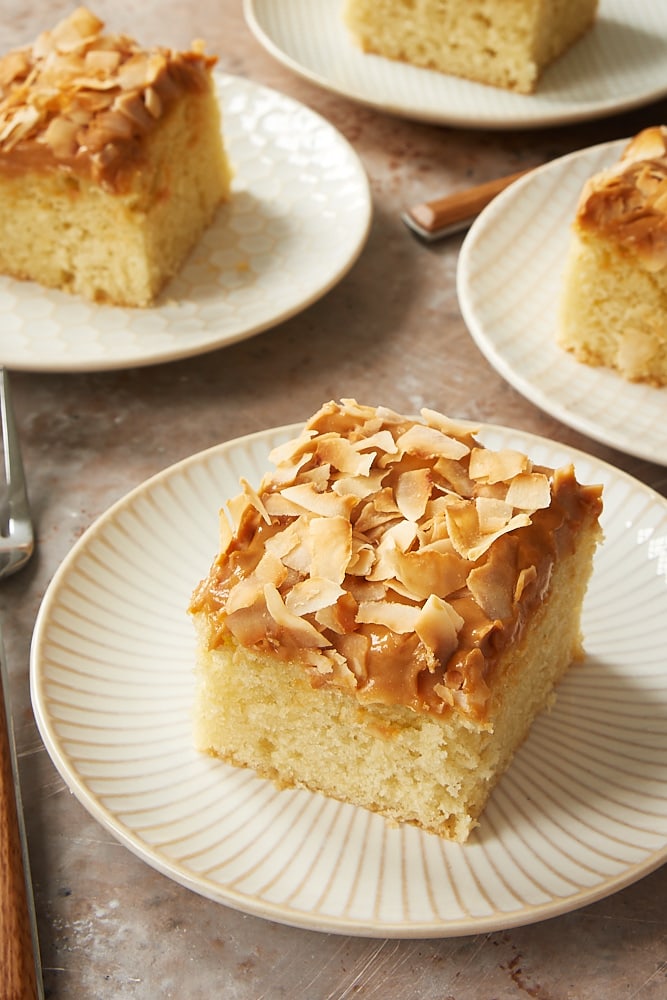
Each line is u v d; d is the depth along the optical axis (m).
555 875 0.51
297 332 0.69
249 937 0.52
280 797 0.54
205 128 0.71
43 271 0.70
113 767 0.54
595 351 0.66
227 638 0.53
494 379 0.68
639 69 0.80
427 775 0.53
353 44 0.81
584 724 0.56
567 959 0.52
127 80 0.69
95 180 0.67
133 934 0.52
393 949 0.52
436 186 0.76
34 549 0.61
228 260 0.70
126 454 0.65
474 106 0.77
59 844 0.54
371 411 0.58
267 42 0.79
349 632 0.52
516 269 0.69
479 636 0.52
